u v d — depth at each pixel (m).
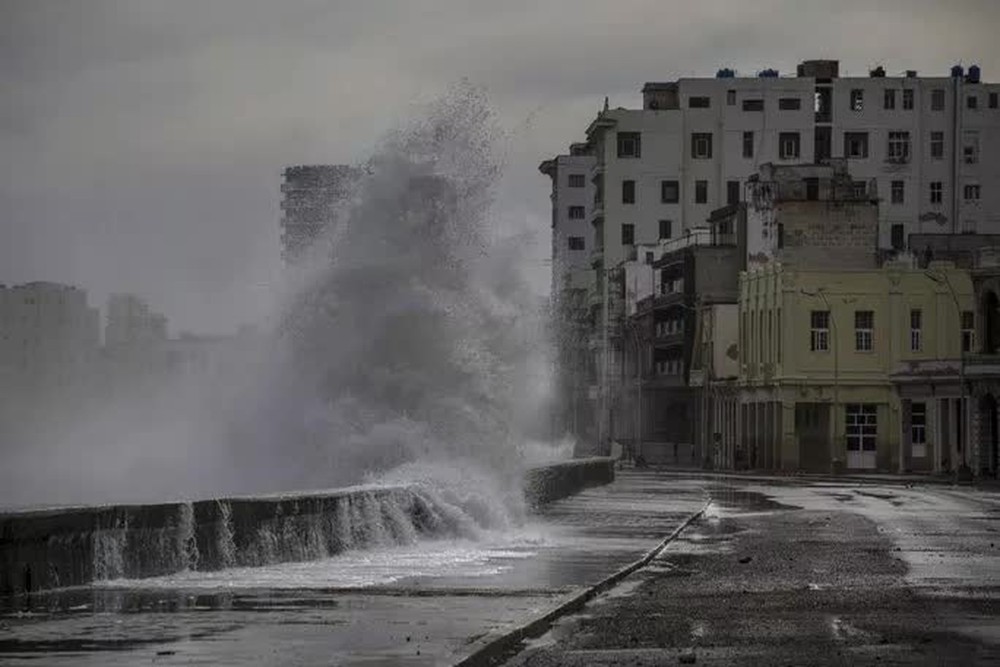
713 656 23.05
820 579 36.22
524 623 25.66
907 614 28.67
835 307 145.38
